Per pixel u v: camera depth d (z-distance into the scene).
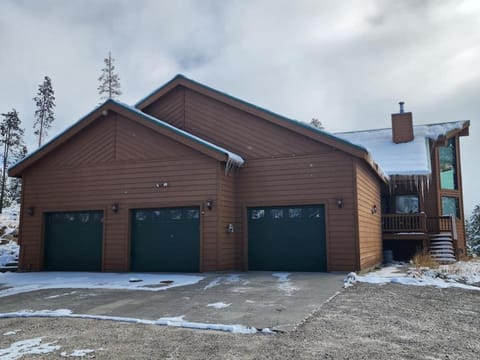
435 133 19.75
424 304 7.26
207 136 13.73
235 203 12.91
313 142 12.30
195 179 12.22
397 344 4.89
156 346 4.93
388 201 18.72
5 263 15.02
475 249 32.16
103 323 6.21
